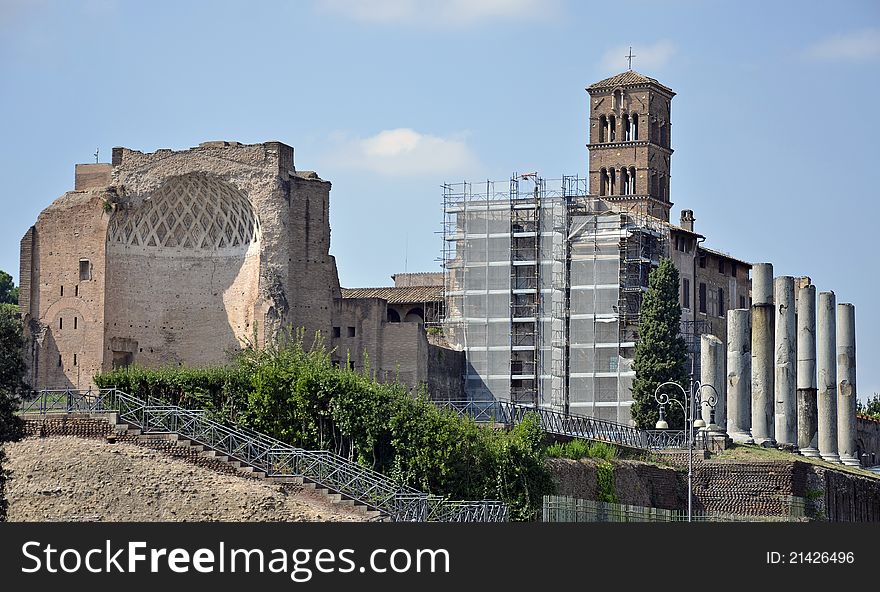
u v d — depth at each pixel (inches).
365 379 5103.3
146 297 7012.8
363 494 4557.1
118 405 4867.1
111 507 4527.6
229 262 7003.0
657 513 5531.5
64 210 7017.7
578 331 7578.7
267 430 4958.2
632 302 7578.7
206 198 7027.6
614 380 7500.0
